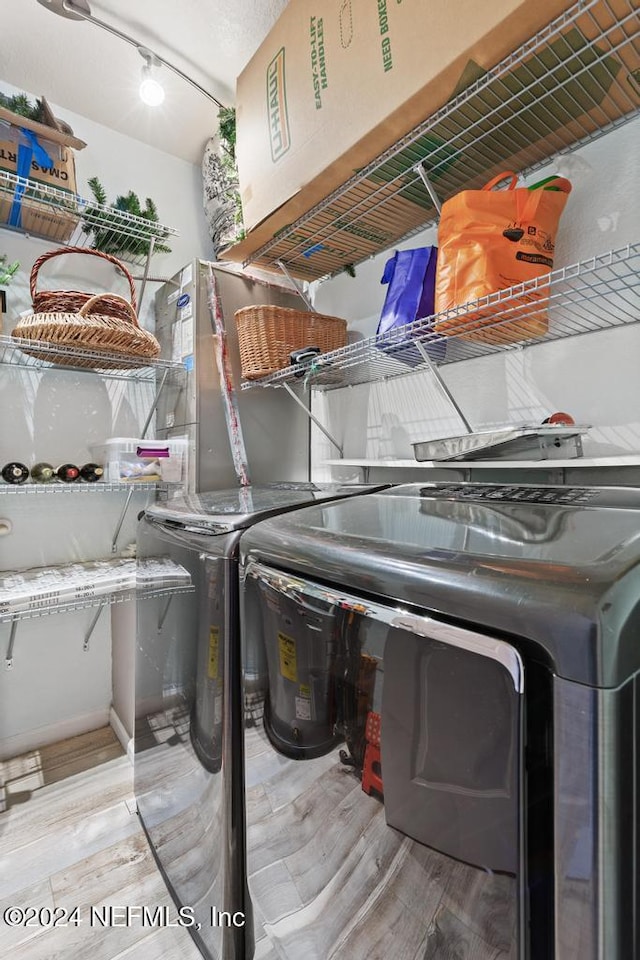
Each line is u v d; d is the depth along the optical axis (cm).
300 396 213
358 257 176
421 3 91
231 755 94
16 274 184
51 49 168
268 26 159
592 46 86
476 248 102
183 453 190
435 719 55
